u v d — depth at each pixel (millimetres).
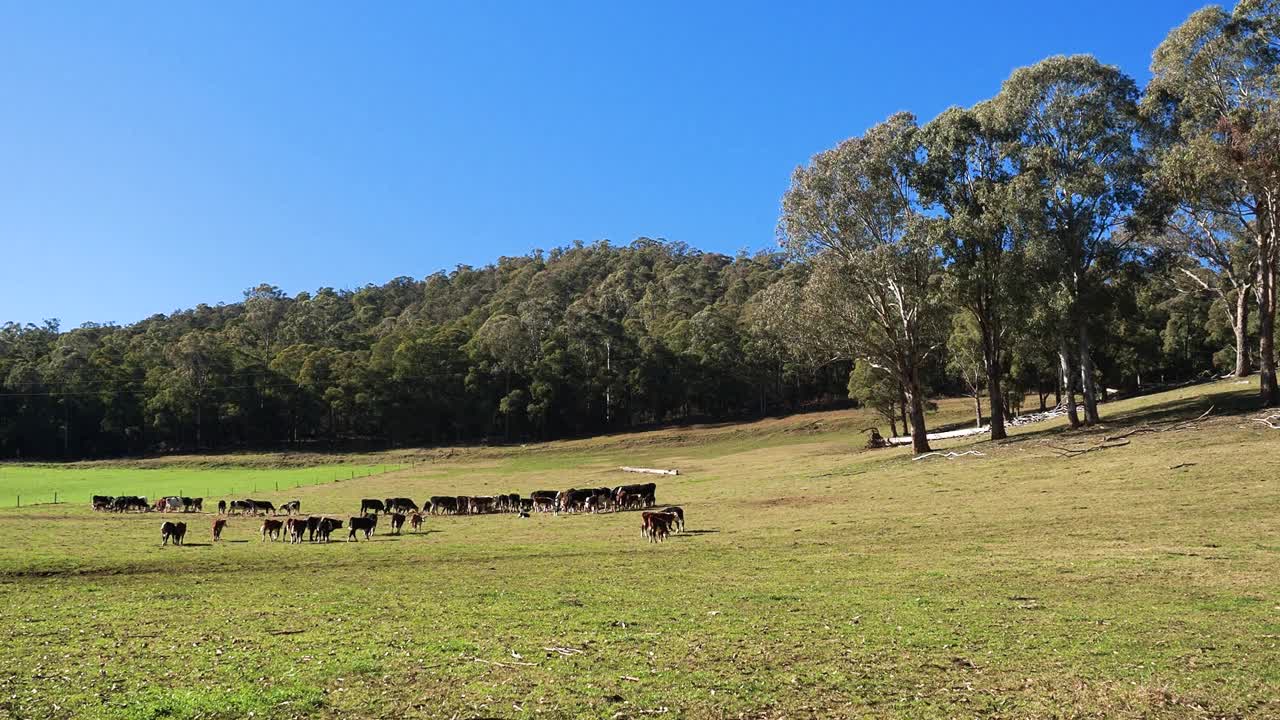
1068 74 47406
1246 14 44531
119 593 19797
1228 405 45906
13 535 32156
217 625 15844
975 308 51906
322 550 27375
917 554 22219
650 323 154000
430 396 120125
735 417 121688
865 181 49594
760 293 59719
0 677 12250
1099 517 26000
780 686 11227
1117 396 79000
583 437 116688
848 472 47531
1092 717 9922
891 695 10812
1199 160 41844
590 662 12547
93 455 117250
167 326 180250
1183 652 12414
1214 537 21859
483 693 11133
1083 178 45938
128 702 10914
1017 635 13688
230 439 124438
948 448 50500
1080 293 47812
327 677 11961
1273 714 9922
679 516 29516
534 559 24141
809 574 20078
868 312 51094
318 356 124688
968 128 50344
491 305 180250
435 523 37406
